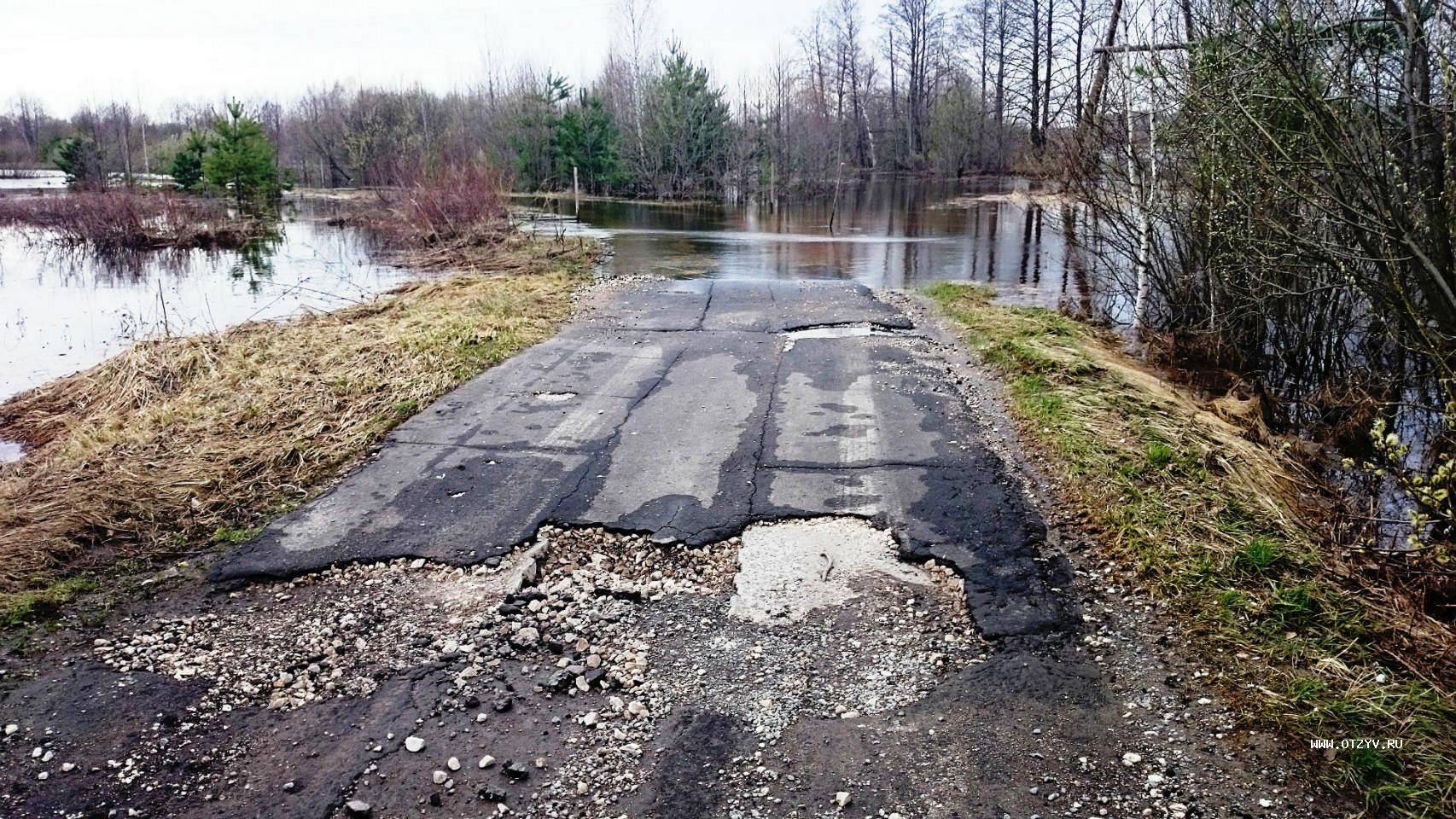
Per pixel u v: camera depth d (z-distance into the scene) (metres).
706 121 34.12
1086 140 8.63
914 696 3.11
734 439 5.46
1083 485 4.65
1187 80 6.81
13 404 6.99
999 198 28.27
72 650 3.37
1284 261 6.32
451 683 3.17
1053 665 3.26
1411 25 4.28
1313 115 4.54
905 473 4.91
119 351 9.17
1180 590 3.68
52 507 4.46
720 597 3.75
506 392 6.41
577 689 3.14
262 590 3.81
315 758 2.80
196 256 17.95
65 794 2.65
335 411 5.89
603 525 4.34
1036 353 7.04
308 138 43.25
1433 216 4.46
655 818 2.56
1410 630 3.36
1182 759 2.76
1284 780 2.66
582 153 33.81
